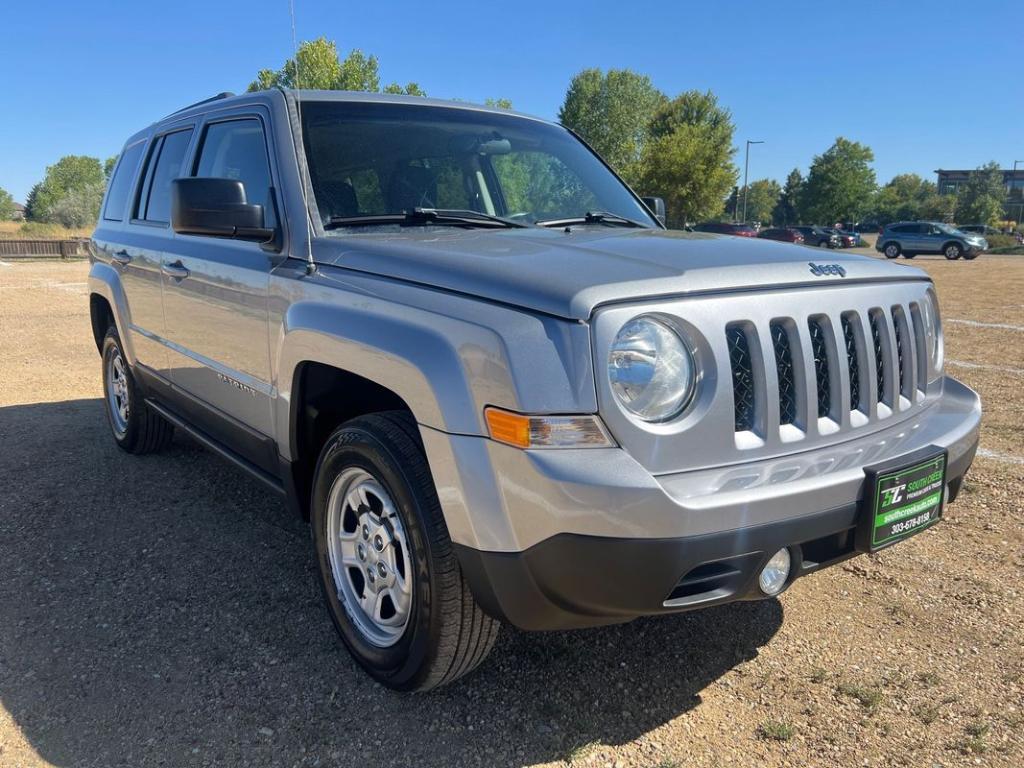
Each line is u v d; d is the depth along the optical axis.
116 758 2.29
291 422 2.85
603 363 1.98
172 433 4.98
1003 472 4.68
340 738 2.38
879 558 3.58
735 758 2.31
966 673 2.72
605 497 1.93
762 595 2.25
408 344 2.24
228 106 3.64
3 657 2.78
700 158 47.84
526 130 3.82
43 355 8.63
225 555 3.60
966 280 20.89
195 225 2.80
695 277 2.16
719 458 2.12
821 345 2.39
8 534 3.81
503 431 2.01
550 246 2.52
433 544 2.24
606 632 2.98
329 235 2.86
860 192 81.06
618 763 2.29
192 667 2.73
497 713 2.50
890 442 2.49
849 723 2.46
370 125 3.30
